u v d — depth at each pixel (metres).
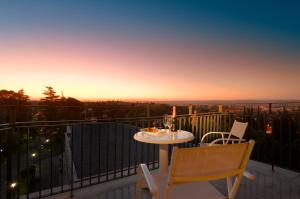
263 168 4.07
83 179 3.52
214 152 1.37
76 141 9.39
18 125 2.83
